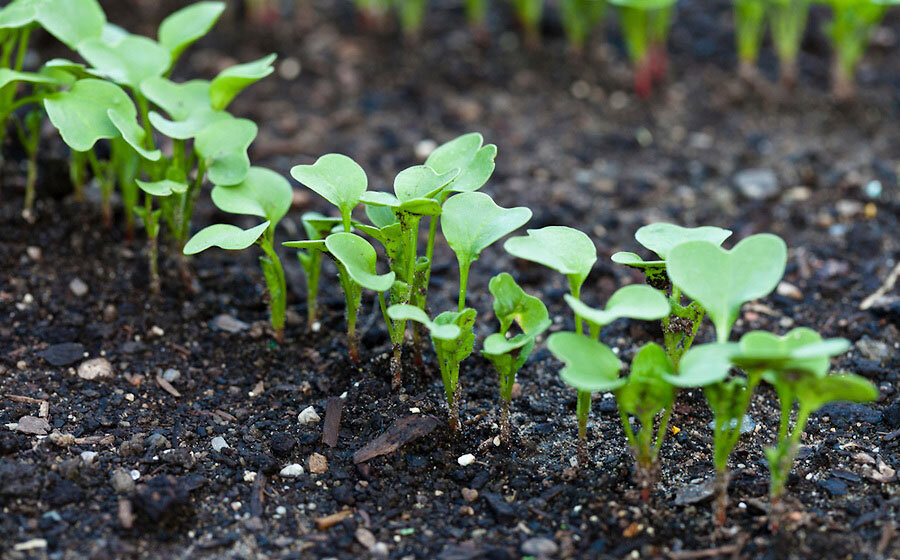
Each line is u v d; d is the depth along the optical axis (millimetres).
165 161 493
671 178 590
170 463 455
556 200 572
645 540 436
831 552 432
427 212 443
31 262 514
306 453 463
